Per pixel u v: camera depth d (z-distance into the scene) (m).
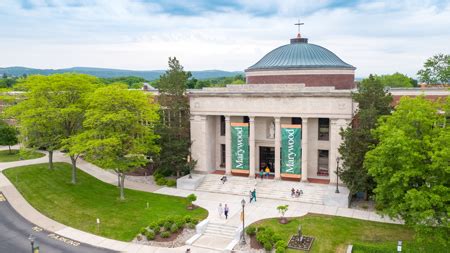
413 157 35.41
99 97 53.72
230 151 64.75
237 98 62.78
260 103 61.38
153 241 43.06
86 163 76.44
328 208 51.56
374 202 53.72
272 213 49.97
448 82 92.75
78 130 62.16
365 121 50.44
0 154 86.75
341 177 52.75
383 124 40.06
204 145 66.25
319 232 43.50
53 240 43.59
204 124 65.81
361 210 50.72
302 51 70.06
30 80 63.16
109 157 53.62
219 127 68.69
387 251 37.12
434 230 35.22
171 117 65.00
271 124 64.69
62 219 49.41
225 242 42.81
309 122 61.44
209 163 67.50
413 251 37.44
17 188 59.97
